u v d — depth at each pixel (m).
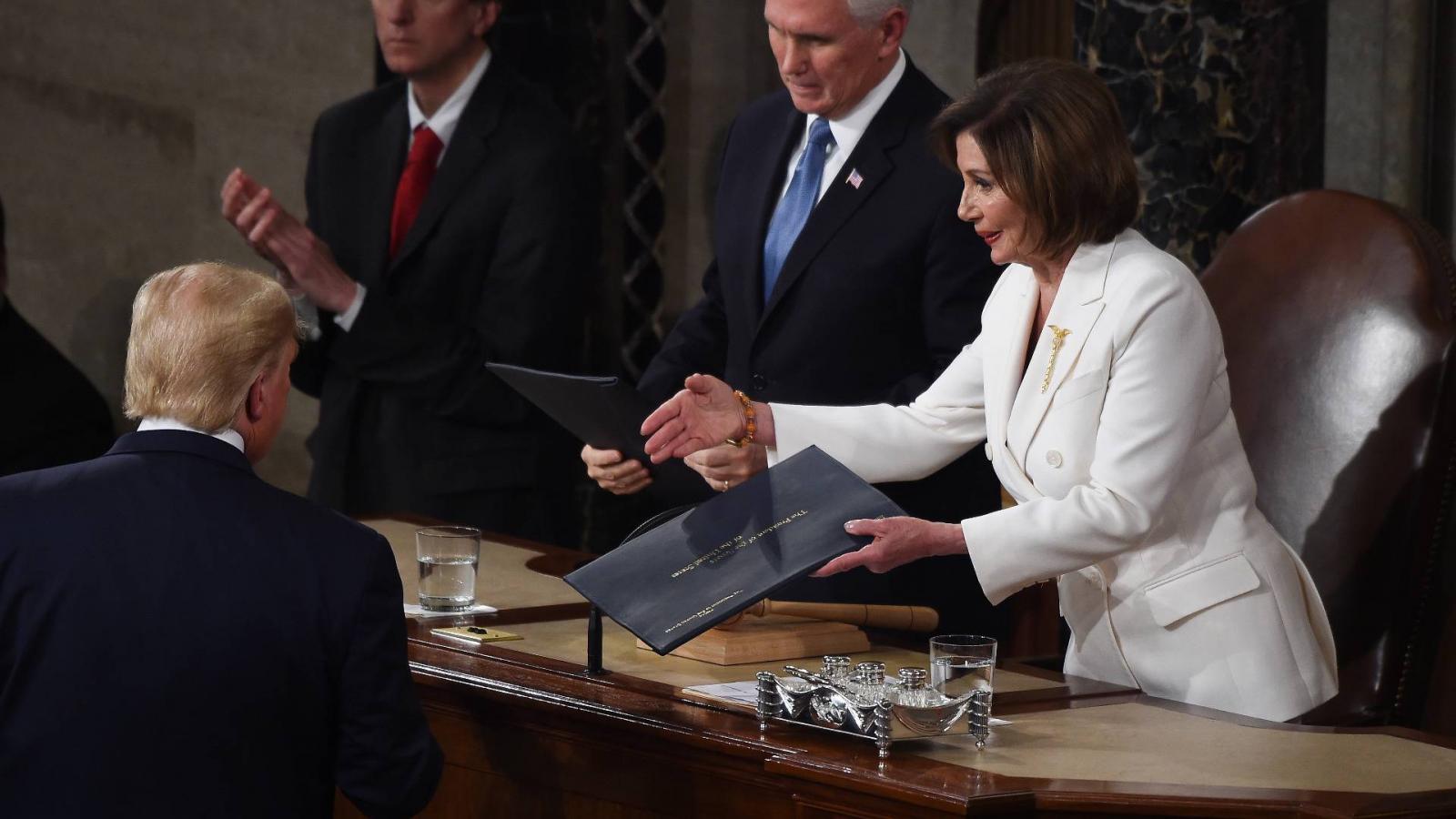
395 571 6.56
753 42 21.56
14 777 6.02
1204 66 14.96
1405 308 10.24
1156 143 15.03
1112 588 8.17
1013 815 6.00
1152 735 7.00
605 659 8.20
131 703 6.02
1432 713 10.62
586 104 20.70
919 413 9.08
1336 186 14.97
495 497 13.65
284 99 18.36
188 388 6.44
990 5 19.33
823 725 6.73
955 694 6.63
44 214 17.19
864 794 6.23
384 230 13.92
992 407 8.38
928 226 10.04
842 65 9.99
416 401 13.48
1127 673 8.23
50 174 17.20
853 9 9.80
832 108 10.20
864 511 7.49
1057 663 9.48
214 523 6.25
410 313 13.36
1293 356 10.70
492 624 8.98
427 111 14.03
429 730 6.67
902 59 10.52
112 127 17.48
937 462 9.08
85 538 6.13
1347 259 10.66
